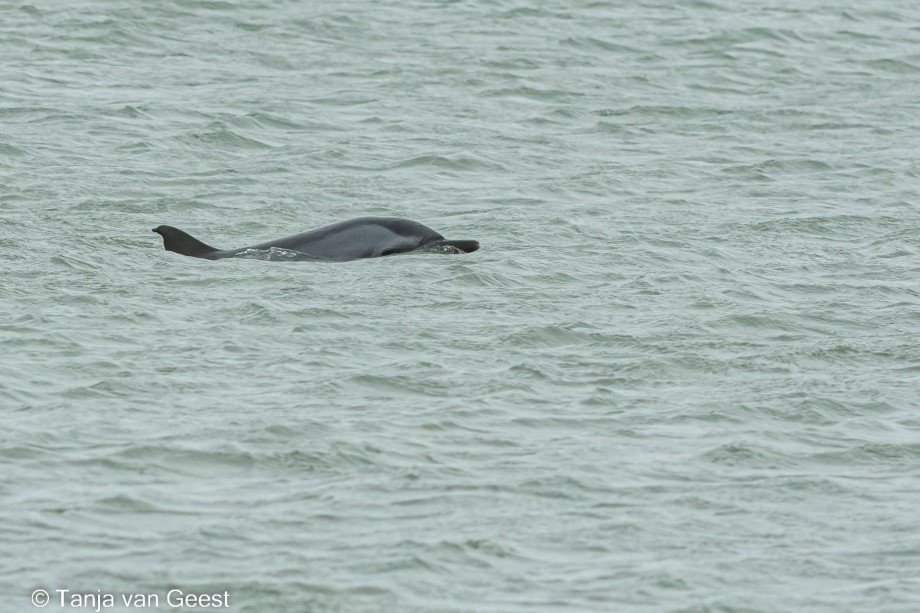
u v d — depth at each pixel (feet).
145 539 150.00
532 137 398.21
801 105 451.94
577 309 238.07
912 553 151.84
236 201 323.78
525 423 185.78
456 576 144.36
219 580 141.69
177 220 304.09
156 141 375.45
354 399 191.52
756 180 357.20
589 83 465.47
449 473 168.76
